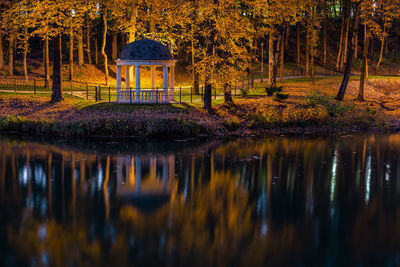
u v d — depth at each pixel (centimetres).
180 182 1612
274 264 920
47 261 923
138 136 2709
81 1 3300
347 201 1380
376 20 4447
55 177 1675
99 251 977
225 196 1425
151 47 3145
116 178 1669
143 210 1270
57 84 3356
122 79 5681
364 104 4144
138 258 942
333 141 2698
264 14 3250
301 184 1591
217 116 3228
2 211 1257
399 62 8662
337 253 980
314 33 5334
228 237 1063
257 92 4403
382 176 1727
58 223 1155
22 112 3150
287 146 2483
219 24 2869
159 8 3709
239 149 2361
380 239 1062
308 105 3691
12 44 5088
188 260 934
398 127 3381
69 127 2734
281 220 1192
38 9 3028
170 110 3038
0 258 937
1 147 2333
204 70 3059
